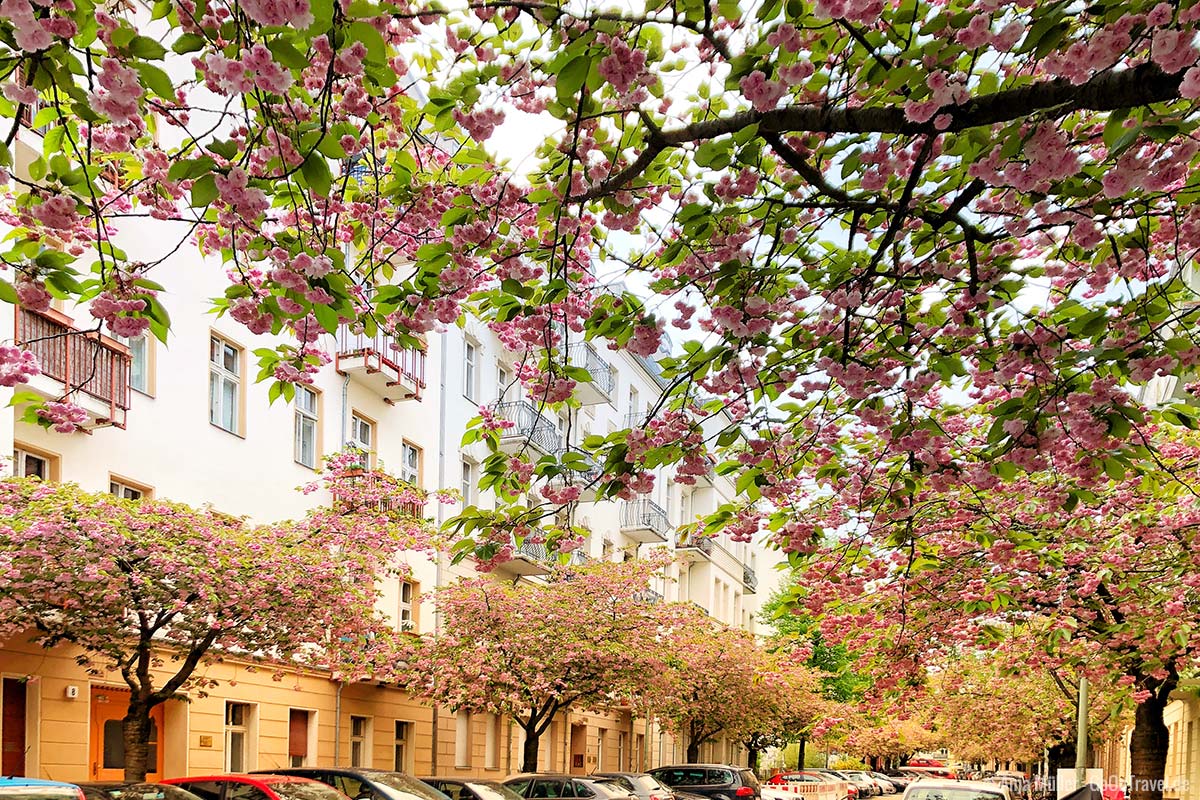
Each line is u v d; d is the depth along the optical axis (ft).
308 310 17.76
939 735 138.62
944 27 14.58
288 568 39.37
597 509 111.75
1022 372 24.47
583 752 102.12
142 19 45.27
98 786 26.91
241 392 55.36
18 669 40.04
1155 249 23.21
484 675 58.49
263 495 56.44
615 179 18.80
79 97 13.93
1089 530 36.83
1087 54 13.57
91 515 34.60
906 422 24.58
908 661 44.83
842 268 21.01
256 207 14.82
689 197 21.45
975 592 38.63
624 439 22.06
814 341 22.86
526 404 87.04
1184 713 94.99
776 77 14.88
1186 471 35.19
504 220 21.38
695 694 97.25
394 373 66.59
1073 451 26.68
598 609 66.33
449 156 22.80
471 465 83.46
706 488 145.79
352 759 63.93
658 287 20.72
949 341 23.13
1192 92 12.46
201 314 51.90
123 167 21.25
